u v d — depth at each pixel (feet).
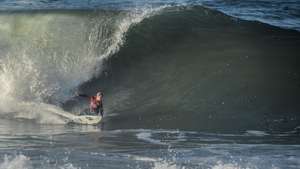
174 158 162.09
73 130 203.72
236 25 289.94
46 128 207.41
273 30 284.41
